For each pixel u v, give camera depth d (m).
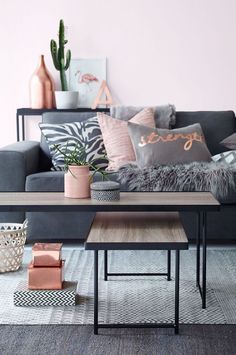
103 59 4.64
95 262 2.10
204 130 3.82
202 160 3.46
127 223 2.34
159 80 4.66
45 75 4.50
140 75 4.66
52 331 2.15
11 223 3.18
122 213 2.54
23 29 4.64
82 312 2.34
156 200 2.41
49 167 3.77
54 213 3.28
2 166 3.24
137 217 2.46
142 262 3.02
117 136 3.59
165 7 4.58
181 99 4.66
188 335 2.11
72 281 2.56
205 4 4.56
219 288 2.61
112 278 2.76
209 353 1.96
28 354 1.96
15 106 4.71
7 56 4.67
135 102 4.68
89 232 2.19
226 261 3.04
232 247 3.34
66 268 2.90
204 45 4.61
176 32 4.60
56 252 2.41
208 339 2.08
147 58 4.64
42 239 3.32
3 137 4.75
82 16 4.61
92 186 2.43
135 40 4.62
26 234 3.18
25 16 4.62
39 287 2.42
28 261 3.05
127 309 2.36
